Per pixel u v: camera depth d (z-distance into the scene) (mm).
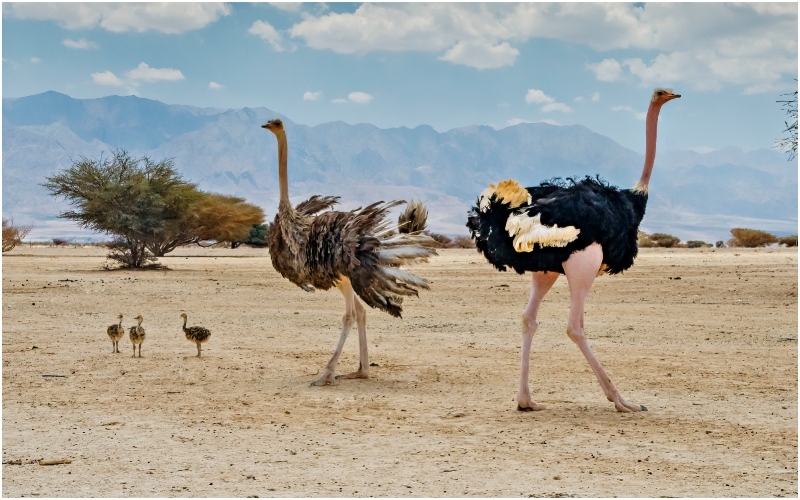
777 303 23266
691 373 12758
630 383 12008
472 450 8477
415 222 12422
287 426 9547
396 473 7684
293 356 14641
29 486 7320
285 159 12273
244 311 22047
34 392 11414
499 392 11484
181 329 18328
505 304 23625
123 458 8211
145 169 44406
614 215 10062
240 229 57688
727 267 38000
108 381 12250
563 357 14344
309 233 12008
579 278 9945
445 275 34719
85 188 43281
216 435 9125
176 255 59531
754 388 11602
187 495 7070
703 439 8875
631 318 20047
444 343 16141
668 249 69500
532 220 9789
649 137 10594
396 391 11586
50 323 19078
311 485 7332
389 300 11742
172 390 11633
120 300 24812
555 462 8031
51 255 57688
